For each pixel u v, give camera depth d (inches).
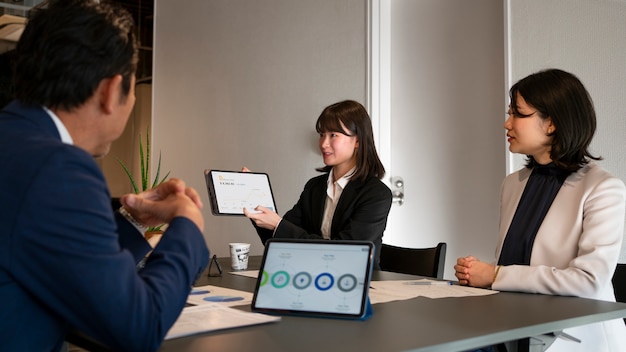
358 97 136.9
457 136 126.0
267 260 53.4
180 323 44.8
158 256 37.9
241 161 166.6
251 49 164.4
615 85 101.7
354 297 48.9
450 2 128.2
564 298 59.6
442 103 129.2
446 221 127.6
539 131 72.3
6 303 33.4
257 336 42.2
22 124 36.9
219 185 86.5
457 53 126.5
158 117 204.4
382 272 82.4
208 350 38.2
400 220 137.3
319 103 144.4
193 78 187.0
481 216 120.6
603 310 53.7
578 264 63.0
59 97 37.6
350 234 92.1
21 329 34.0
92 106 38.7
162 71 203.0
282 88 154.6
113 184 254.4
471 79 123.5
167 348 38.7
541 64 108.8
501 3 118.3
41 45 37.3
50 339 35.7
